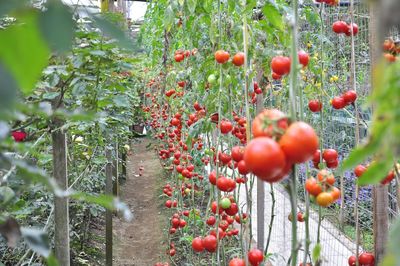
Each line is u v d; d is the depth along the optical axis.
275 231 4.16
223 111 2.57
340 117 4.05
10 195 1.10
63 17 0.35
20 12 0.35
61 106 1.85
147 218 6.08
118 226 5.77
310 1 3.09
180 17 3.47
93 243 5.07
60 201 1.84
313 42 3.50
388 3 0.32
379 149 0.51
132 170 9.19
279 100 3.05
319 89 2.31
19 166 0.75
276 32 2.35
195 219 4.02
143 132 13.52
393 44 1.42
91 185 4.37
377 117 0.51
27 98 1.67
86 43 1.77
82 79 1.82
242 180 2.36
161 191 7.19
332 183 1.19
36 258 2.59
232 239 4.00
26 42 0.33
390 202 2.70
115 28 0.43
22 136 1.50
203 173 5.12
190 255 3.96
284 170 0.84
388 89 0.46
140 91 11.18
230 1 2.45
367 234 3.87
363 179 0.56
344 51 3.80
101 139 3.30
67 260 1.87
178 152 4.21
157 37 4.59
